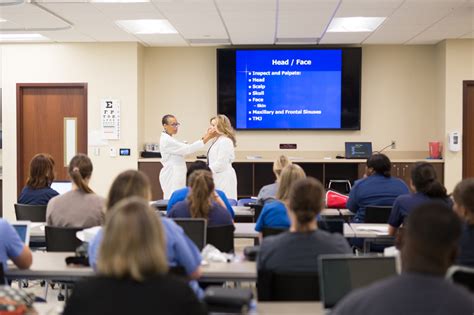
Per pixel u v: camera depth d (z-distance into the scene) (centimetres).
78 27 661
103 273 148
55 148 783
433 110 792
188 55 804
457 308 119
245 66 779
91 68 764
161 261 148
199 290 234
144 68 806
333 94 777
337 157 778
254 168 764
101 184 766
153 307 143
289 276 218
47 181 439
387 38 739
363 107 795
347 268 190
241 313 182
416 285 122
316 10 575
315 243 221
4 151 784
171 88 806
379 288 124
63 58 766
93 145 767
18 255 253
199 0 533
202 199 321
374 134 795
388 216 406
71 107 779
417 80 792
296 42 762
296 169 326
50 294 452
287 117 782
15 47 770
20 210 420
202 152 791
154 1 537
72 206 339
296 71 776
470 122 752
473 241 230
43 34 703
